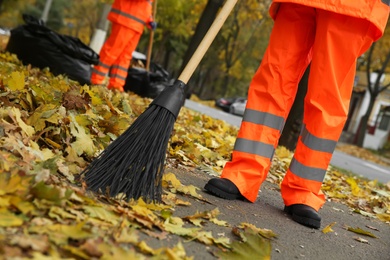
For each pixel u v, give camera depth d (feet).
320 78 11.04
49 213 6.72
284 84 11.47
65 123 11.19
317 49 11.02
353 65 11.06
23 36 29.04
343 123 11.24
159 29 110.01
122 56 28.14
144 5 27.45
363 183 25.93
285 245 9.17
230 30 122.42
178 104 9.18
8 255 5.40
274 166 20.57
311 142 11.27
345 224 12.73
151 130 8.95
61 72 28.99
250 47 135.74
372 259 9.92
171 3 102.94
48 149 9.91
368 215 15.26
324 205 15.11
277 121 11.55
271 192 14.57
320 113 11.12
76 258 5.86
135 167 8.77
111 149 8.96
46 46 28.76
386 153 136.77
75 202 7.48
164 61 135.44
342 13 10.55
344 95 11.25
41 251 5.72
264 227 9.96
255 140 11.51
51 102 12.62
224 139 23.18
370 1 10.59
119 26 27.17
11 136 9.29
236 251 7.66
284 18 11.45
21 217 6.50
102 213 7.36
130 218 7.66
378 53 113.70
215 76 150.10
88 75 29.71
